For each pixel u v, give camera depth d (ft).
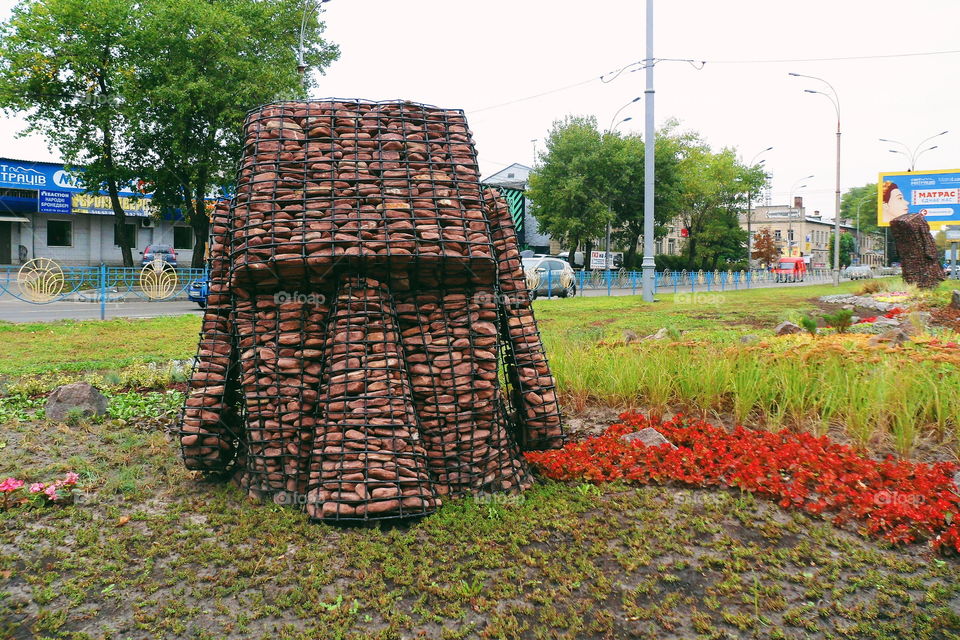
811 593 10.32
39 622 9.39
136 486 14.52
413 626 9.55
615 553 11.57
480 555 11.45
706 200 188.65
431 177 14.24
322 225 13.42
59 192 114.62
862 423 17.48
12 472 15.16
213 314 14.92
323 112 14.60
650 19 72.95
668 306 69.36
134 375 26.32
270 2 93.97
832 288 123.03
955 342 27.66
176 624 9.42
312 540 12.00
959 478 14.42
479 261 13.93
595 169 143.64
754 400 19.36
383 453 12.73
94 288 78.59
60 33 86.48
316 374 13.71
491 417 14.39
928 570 11.09
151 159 93.66
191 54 83.71
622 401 22.02
